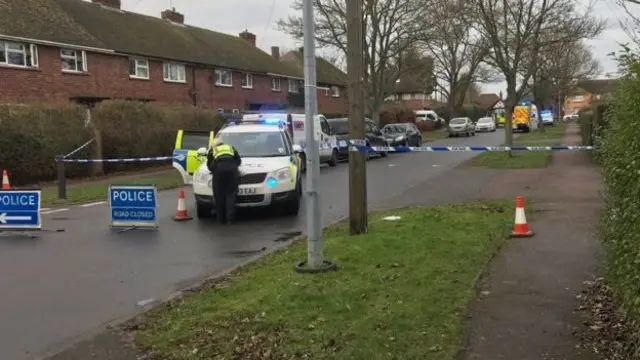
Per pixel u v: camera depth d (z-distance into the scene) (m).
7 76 24.28
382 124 51.62
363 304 5.49
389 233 8.61
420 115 64.31
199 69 36.00
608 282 5.54
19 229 10.95
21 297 6.67
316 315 5.27
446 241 8.03
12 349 5.11
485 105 110.25
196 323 5.29
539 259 7.18
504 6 21.62
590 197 12.18
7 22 25.03
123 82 30.25
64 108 20.62
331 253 7.46
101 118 22.34
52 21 27.70
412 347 4.55
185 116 26.22
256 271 7.13
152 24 36.12
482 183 15.70
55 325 5.69
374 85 37.12
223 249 9.05
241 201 11.58
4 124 18.62
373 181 17.69
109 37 30.34
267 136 12.92
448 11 27.91
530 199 12.28
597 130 6.91
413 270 6.57
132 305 6.28
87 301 6.46
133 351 4.86
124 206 11.08
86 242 9.86
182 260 8.37
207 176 11.76
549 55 32.06
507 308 5.41
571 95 98.50
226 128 13.43
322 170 22.56
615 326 4.80
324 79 54.19
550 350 4.46
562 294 5.78
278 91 45.19
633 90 4.44
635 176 4.13
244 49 44.66
